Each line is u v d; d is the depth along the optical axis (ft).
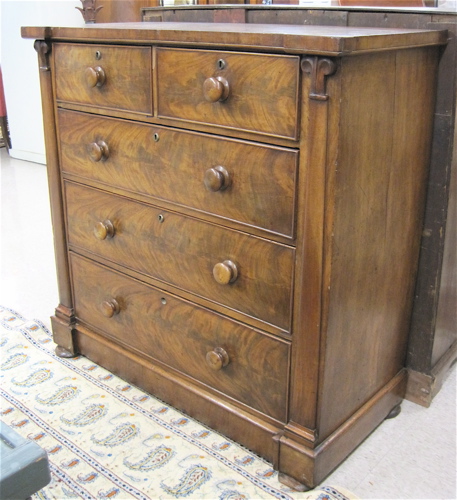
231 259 4.68
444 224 5.21
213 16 6.37
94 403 5.74
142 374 5.85
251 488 4.73
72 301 6.39
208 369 5.21
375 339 5.06
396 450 5.18
